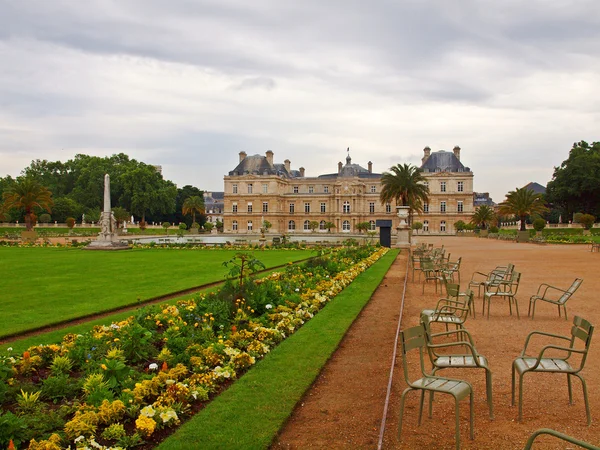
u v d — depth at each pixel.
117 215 107.69
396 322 15.32
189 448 6.89
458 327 14.50
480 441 7.36
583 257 39.81
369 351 12.06
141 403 8.27
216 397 8.77
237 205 133.50
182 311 14.00
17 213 115.50
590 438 7.43
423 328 8.28
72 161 143.50
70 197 128.38
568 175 99.62
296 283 20.00
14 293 21.00
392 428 7.80
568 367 8.39
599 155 100.81
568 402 8.80
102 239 55.53
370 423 7.93
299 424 7.91
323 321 14.86
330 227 124.44
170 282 24.48
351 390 9.39
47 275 27.44
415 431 7.70
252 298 15.52
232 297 15.12
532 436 5.52
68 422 7.30
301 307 16.45
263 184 132.25
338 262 29.03
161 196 128.38
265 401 8.55
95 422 7.50
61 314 16.58
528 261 36.50
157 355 10.84
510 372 10.52
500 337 13.64
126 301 18.97
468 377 10.23
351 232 126.00
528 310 16.39
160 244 58.56
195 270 30.25
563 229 91.31
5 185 128.25
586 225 85.25
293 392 8.98
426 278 22.42
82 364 10.13
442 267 23.00
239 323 13.26
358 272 27.20
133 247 56.44
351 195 130.62
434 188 125.50
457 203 124.88
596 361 11.15
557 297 20.14
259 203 132.25
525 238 71.62
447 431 7.70
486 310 17.64
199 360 10.20
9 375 9.23
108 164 134.62
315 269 24.02
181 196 151.62
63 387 8.83
